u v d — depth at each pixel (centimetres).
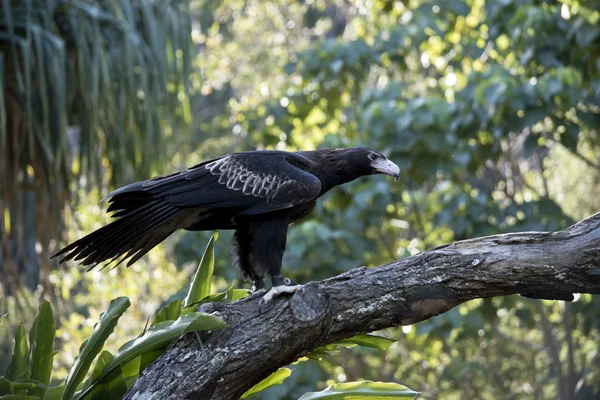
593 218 561
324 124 1362
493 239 566
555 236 559
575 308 1256
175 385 526
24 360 593
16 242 1252
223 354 530
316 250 1060
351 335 564
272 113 1350
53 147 1123
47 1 1102
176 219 634
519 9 1171
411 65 1605
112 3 1138
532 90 1105
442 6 1274
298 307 538
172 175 608
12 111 1130
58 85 1062
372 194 1109
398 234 1402
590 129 1198
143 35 1198
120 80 1145
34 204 1242
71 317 1375
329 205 1158
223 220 648
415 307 560
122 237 588
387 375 1395
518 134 1241
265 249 636
